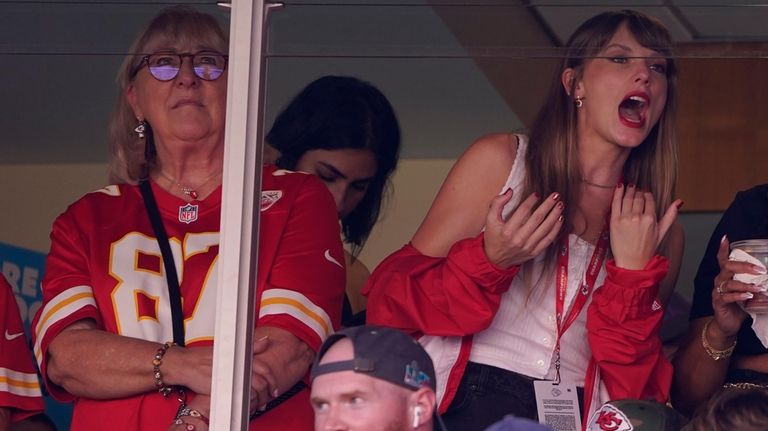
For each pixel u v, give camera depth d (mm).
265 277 12422
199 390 11836
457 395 12367
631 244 12734
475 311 12289
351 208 16641
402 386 9273
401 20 11578
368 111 16594
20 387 13078
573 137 13453
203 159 13227
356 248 16625
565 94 13570
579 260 13062
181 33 12992
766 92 17078
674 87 13648
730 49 11938
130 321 12328
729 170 17219
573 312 12852
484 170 13359
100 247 12703
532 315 12781
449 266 12438
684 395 13438
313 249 12656
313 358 12180
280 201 12906
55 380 12289
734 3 11898
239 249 10305
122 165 13273
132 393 11961
